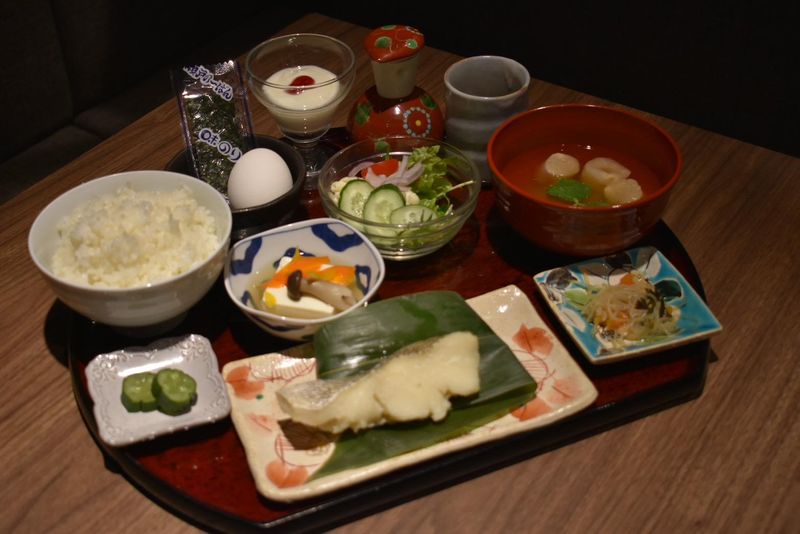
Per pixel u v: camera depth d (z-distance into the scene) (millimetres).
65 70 930
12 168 905
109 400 547
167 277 565
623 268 628
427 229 623
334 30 933
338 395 524
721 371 594
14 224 702
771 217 708
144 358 568
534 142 675
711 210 715
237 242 621
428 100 716
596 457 547
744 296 643
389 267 654
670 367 576
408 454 519
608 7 875
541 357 574
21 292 648
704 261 670
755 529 514
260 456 520
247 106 706
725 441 555
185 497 508
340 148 762
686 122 920
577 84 964
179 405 531
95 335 603
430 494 530
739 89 862
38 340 616
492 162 623
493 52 991
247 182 635
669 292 606
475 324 574
